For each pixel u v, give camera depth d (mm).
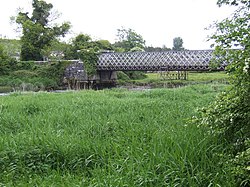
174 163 3162
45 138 4383
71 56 31875
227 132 3578
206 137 3793
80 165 3809
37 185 3338
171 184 2918
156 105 7504
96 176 3305
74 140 4355
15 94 12781
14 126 5801
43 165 3855
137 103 7922
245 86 3109
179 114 6137
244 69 2723
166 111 6504
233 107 3246
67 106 7734
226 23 3270
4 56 29766
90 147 4078
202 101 8148
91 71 28984
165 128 4672
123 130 4918
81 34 33938
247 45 2941
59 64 29234
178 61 27922
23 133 5000
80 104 8180
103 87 30328
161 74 31797
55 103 8367
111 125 5289
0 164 4012
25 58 34438
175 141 3680
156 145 3678
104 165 3576
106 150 4012
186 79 28078
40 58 34688
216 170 3115
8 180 3564
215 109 3410
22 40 34844
